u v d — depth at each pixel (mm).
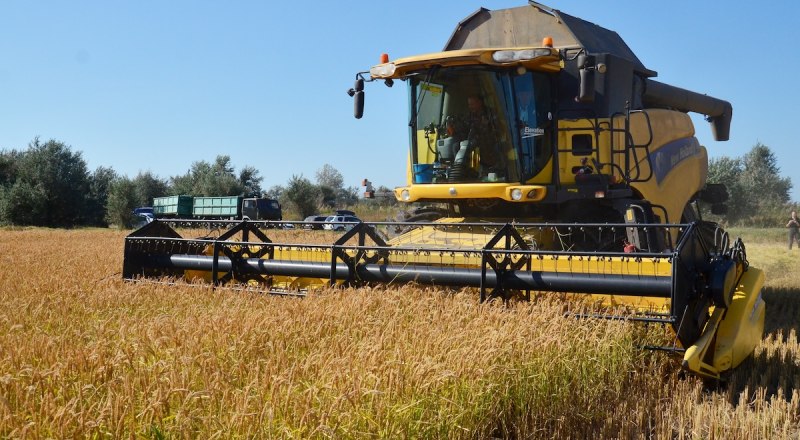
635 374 5543
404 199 8766
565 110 8352
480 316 5391
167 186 65250
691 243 5863
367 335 4938
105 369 3846
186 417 3250
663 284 5652
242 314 5547
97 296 6684
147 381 3703
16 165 53531
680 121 10688
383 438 3541
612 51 9922
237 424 3256
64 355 4121
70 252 16828
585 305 6215
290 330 4945
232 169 65500
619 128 8461
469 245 7695
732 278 6043
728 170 49906
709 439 4648
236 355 4371
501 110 8031
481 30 9844
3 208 49312
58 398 3504
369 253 7699
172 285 7406
